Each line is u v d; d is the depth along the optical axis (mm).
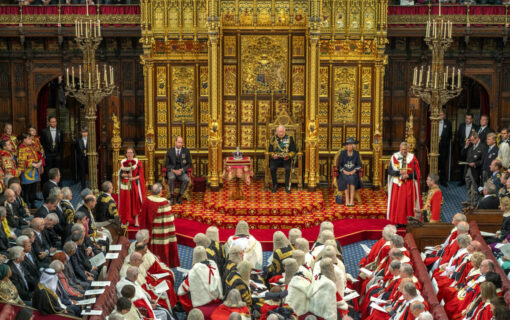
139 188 18625
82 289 12688
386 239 14312
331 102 21797
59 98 24906
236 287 12453
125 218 18516
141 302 12023
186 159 19984
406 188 18328
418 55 22516
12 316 10625
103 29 21859
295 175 21297
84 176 23062
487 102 23016
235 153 19484
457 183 24234
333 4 20656
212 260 13516
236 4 20828
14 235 13969
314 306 11859
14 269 12094
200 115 22016
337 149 22062
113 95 22734
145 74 21594
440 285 13266
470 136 20609
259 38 21250
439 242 15594
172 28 20891
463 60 22625
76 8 22062
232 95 21609
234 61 21359
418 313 10711
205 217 18797
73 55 22703
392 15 21922
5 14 21984
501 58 22516
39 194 22578
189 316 10195
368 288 13703
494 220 15750
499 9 21828
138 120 22953
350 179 19641
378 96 21531
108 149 22984
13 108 22969
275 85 21547
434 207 17281
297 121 21547
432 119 17281
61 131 23953
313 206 19359
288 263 12164
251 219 18594
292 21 20859
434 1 22688
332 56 21531
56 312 11164
